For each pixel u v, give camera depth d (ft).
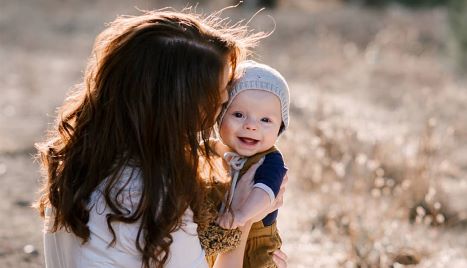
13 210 22.62
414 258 17.93
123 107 8.83
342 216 21.91
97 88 9.06
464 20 60.44
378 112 42.78
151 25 8.97
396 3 104.78
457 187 26.71
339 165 23.66
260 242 10.23
